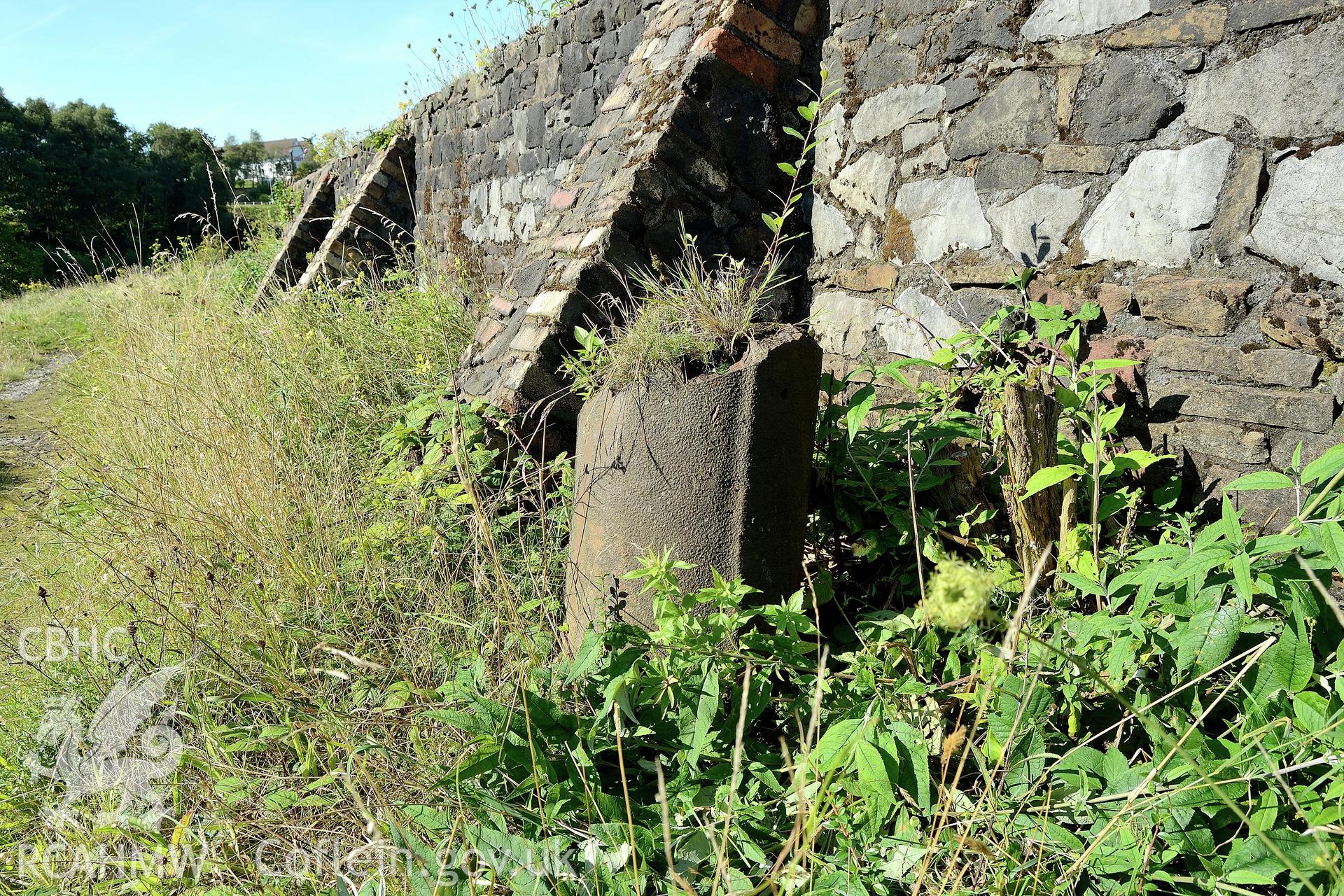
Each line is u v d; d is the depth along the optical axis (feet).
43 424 22.02
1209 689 5.24
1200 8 6.71
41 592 8.61
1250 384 6.54
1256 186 6.48
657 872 5.17
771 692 6.13
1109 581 6.26
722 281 7.95
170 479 10.63
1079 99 7.66
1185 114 6.89
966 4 8.61
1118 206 7.43
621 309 9.64
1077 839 4.65
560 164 16.24
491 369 10.80
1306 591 4.67
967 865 4.53
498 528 9.00
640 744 5.90
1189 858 4.73
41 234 107.76
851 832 5.10
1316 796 4.46
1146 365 7.22
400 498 10.29
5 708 8.21
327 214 32.12
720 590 6.05
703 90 10.20
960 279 8.84
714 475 6.79
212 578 8.17
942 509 7.36
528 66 17.33
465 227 21.86
